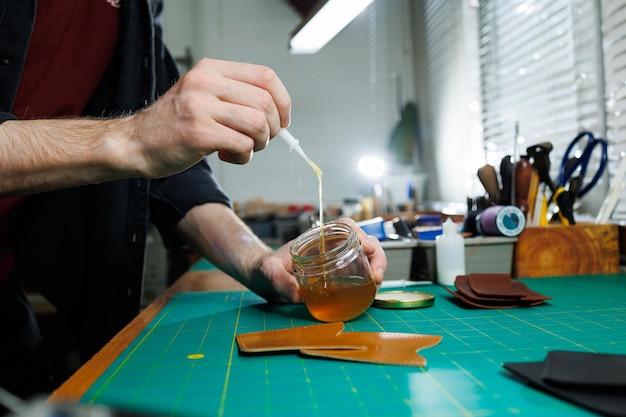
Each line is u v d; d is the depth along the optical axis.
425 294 0.53
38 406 0.19
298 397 0.28
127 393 0.29
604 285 0.59
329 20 1.09
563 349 0.35
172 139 0.36
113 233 0.67
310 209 1.95
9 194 0.42
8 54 0.53
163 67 0.76
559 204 0.70
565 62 0.94
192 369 0.33
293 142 0.45
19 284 0.66
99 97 0.70
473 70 1.40
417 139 2.00
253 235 0.61
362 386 0.29
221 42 2.30
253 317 0.48
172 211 0.65
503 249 0.66
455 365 0.32
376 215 1.41
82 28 0.65
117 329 0.68
